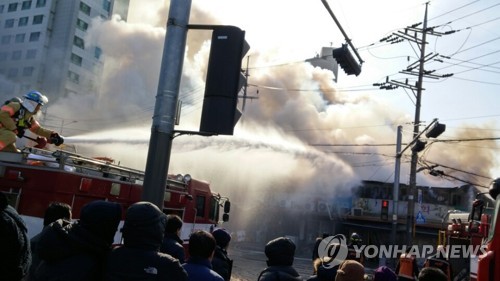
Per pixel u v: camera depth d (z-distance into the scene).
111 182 7.06
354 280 3.25
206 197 10.29
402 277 8.79
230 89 4.41
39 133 7.04
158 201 4.31
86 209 2.47
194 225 9.69
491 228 5.42
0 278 2.36
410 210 21.53
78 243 2.35
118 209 2.54
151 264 2.37
